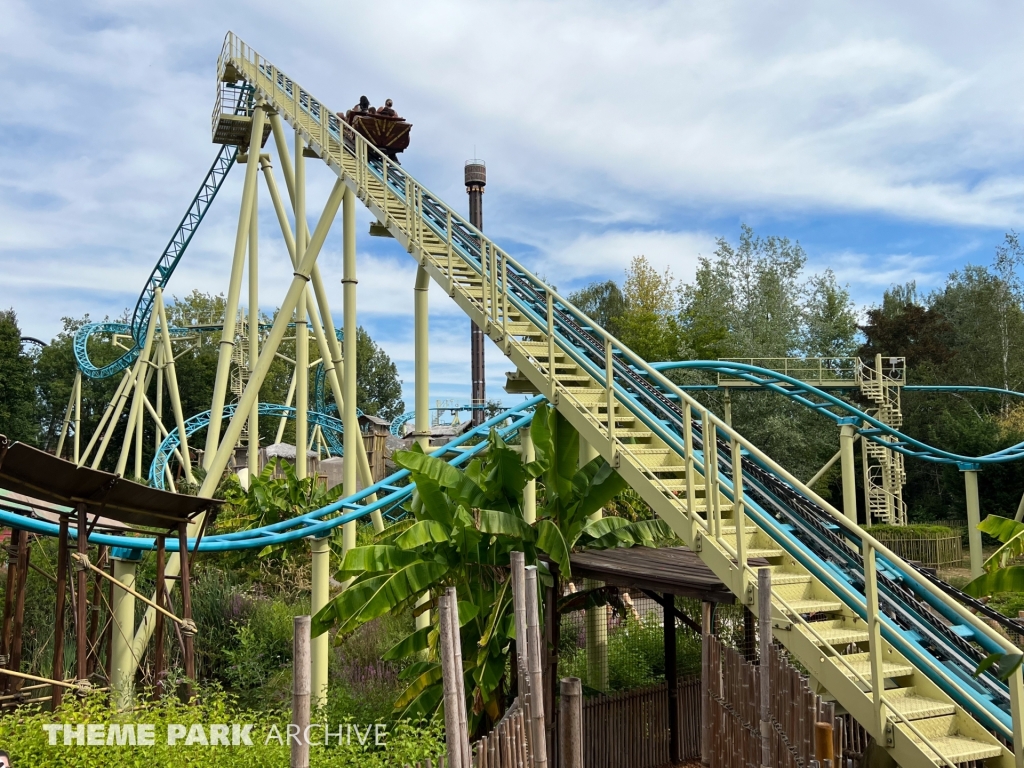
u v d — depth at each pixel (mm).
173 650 15305
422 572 10922
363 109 21500
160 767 6734
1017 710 5312
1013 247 49562
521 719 6441
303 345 17594
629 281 52656
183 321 70562
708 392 39844
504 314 10719
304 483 21391
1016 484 36344
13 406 57062
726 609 14203
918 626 7273
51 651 15141
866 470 35312
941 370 46844
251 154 17828
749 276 48281
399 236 13234
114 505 10492
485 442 15094
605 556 11508
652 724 11570
